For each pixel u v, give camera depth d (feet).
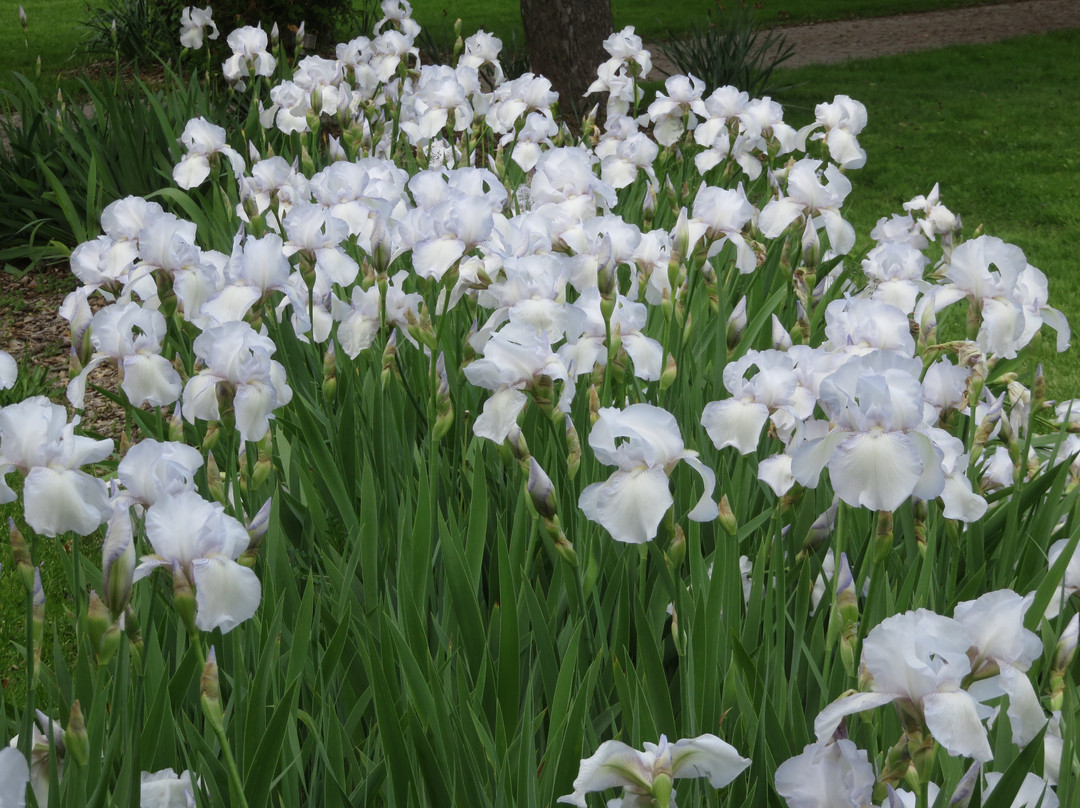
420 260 10.06
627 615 7.81
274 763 6.08
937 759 6.31
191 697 7.69
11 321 21.97
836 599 6.44
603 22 37.40
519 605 8.13
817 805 5.24
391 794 6.35
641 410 6.70
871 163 35.22
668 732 6.89
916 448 5.89
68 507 5.92
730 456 10.31
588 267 10.62
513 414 7.80
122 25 44.62
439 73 17.87
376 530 8.33
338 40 43.24
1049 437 11.42
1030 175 33.09
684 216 9.45
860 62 52.60
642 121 18.72
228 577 5.59
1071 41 56.80
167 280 9.96
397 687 7.04
